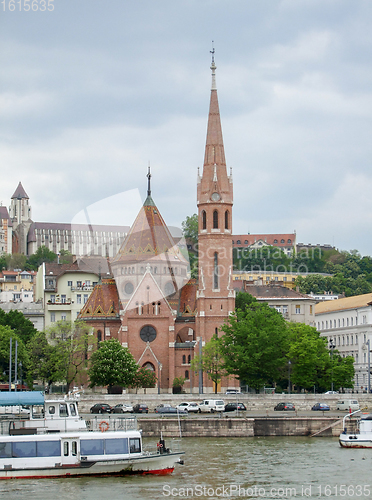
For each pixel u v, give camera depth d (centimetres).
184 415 16350
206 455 12519
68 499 9600
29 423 11556
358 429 14962
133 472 11012
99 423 12200
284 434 15112
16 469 10781
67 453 10950
